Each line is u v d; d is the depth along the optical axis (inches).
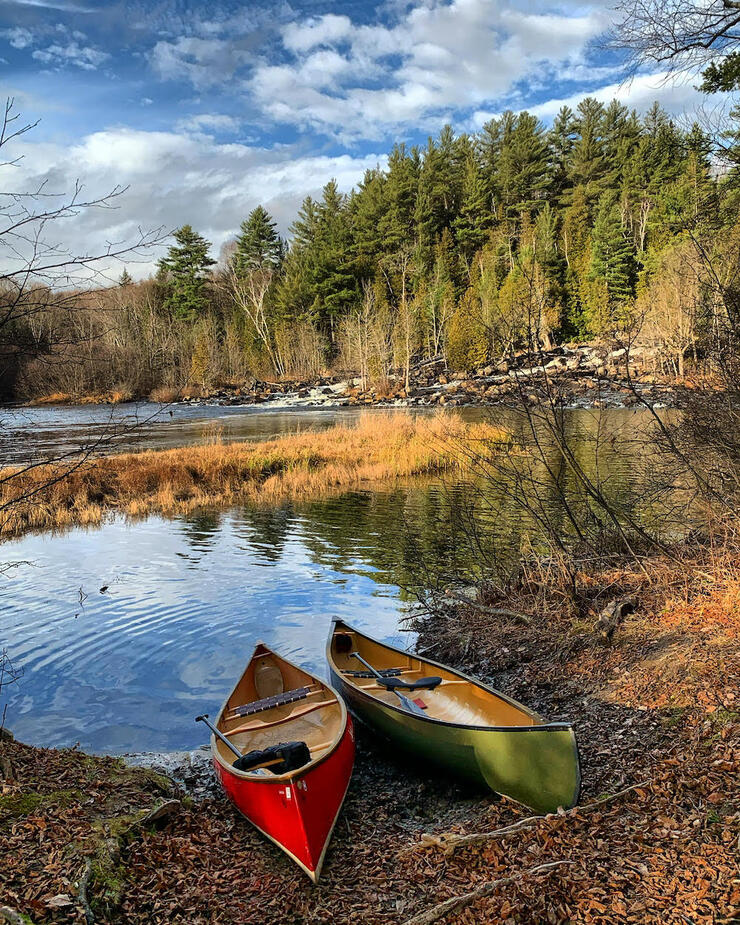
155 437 1369.3
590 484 375.6
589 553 385.7
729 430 339.6
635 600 325.7
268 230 3545.8
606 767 220.2
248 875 187.5
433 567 492.4
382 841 203.8
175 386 2495.1
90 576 527.2
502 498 546.6
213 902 172.1
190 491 848.3
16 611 451.2
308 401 2228.1
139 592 485.7
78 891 160.2
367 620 419.5
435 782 243.6
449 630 379.9
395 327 2375.7
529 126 3026.6
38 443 1177.4
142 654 378.9
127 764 259.1
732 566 310.5
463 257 2783.0
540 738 204.8
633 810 190.4
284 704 277.7
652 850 170.1
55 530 687.7
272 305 3245.6
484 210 2898.6
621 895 156.3
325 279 2962.6
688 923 145.2
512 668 317.4
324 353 2866.6
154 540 638.5
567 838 182.2
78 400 2011.6
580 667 296.0
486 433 942.4
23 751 240.4
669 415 459.2
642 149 2224.4
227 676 349.1
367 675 298.2
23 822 187.8
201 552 592.4
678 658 268.7
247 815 208.8
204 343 2677.2
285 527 671.8
